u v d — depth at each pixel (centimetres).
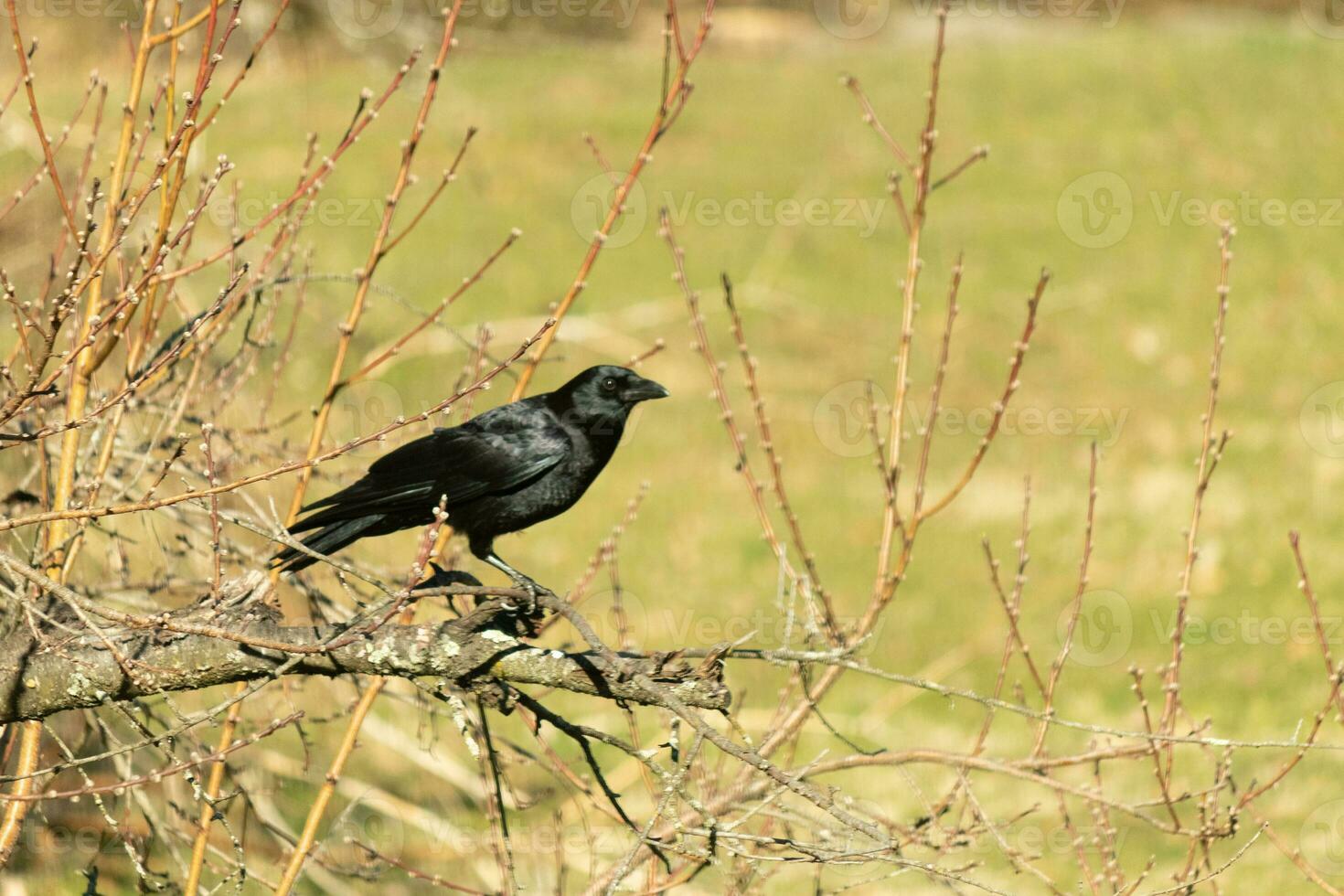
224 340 1076
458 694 610
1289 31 4472
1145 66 4050
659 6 4188
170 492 940
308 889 1061
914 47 4456
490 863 1058
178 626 501
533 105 3600
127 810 738
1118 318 2764
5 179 1353
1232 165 3409
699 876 930
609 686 547
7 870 1023
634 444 2319
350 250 2711
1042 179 3312
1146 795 1370
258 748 1086
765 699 1538
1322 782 1388
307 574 826
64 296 532
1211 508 2033
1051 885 696
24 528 802
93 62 2178
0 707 546
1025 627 1748
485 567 1903
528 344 523
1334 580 1816
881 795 1335
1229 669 1631
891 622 1764
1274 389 2488
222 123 3186
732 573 1905
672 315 2552
